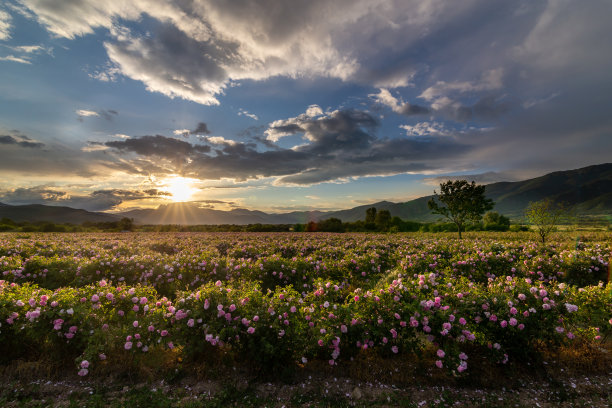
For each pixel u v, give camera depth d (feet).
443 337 13.38
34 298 13.80
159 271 27.94
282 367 13.34
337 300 20.08
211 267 29.12
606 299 15.55
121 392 11.83
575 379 12.99
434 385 12.69
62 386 12.17
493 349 13.33
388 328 13.74
